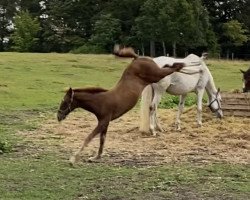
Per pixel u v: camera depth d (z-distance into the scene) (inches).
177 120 561.0
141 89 405.7
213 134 527.2
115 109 392.2
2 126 579.8
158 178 354.3
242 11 2805.1
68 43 2588.6
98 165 394.6
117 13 2598.4
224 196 313.4
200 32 2266.2
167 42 2297.0
